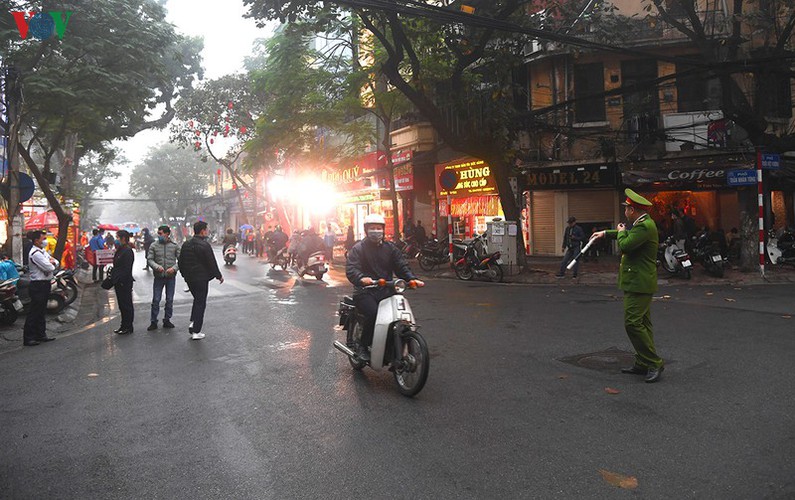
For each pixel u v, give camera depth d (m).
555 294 11.72
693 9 14.13
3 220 13.57
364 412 4.77
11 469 3.82
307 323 9.09
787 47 16.53
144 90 14.51
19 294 10.99
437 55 15.70
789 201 19.42
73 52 13.05
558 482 3.40
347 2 9.56
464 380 5.61
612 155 18.48
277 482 3.53
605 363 6.07
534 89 19.47
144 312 11.20
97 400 5.35
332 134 30.55
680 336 7.23
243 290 14.14
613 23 16.08
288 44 20.48
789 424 4.20
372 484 3.46
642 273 5.39
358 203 29.91
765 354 6.20
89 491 3.47
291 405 5.02
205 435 4.37
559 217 20.23
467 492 3.31
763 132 14.10
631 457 3.72
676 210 15.98
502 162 15.88
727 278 13.45
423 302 10.99
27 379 6.23
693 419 4.36
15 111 12.50
